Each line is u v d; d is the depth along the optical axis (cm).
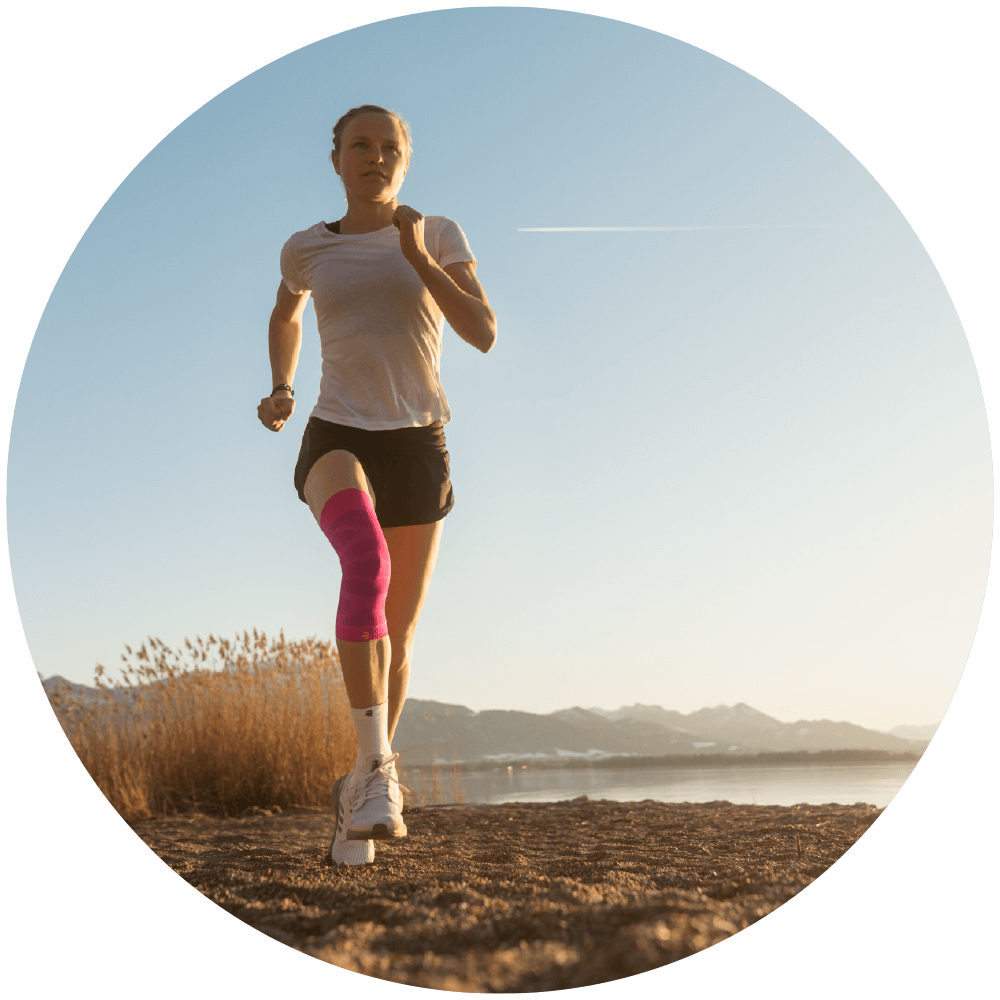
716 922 153
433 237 226
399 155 229
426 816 427
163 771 503
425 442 223
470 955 142
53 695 518
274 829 406
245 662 545
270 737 520
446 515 233
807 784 648
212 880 219
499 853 268
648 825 354
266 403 244
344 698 545
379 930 156
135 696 530
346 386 218
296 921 169
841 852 257
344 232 233
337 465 209
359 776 200
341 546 199
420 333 222
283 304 248
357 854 226
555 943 145
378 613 197
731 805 432
